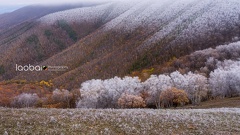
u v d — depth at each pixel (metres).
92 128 16.97
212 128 19.12
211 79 98.25
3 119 17.38
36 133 14.92
